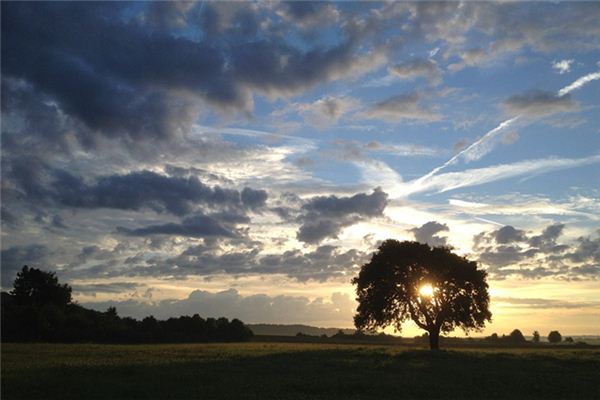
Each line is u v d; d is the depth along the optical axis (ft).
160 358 138.51
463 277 227.20
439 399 77.51
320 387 85.66
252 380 92.53
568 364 136.56
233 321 398.21
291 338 476.54
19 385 81.15
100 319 337.52
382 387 87.30
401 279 229.86
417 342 472.44
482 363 135.44
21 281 344.90
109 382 85.76
